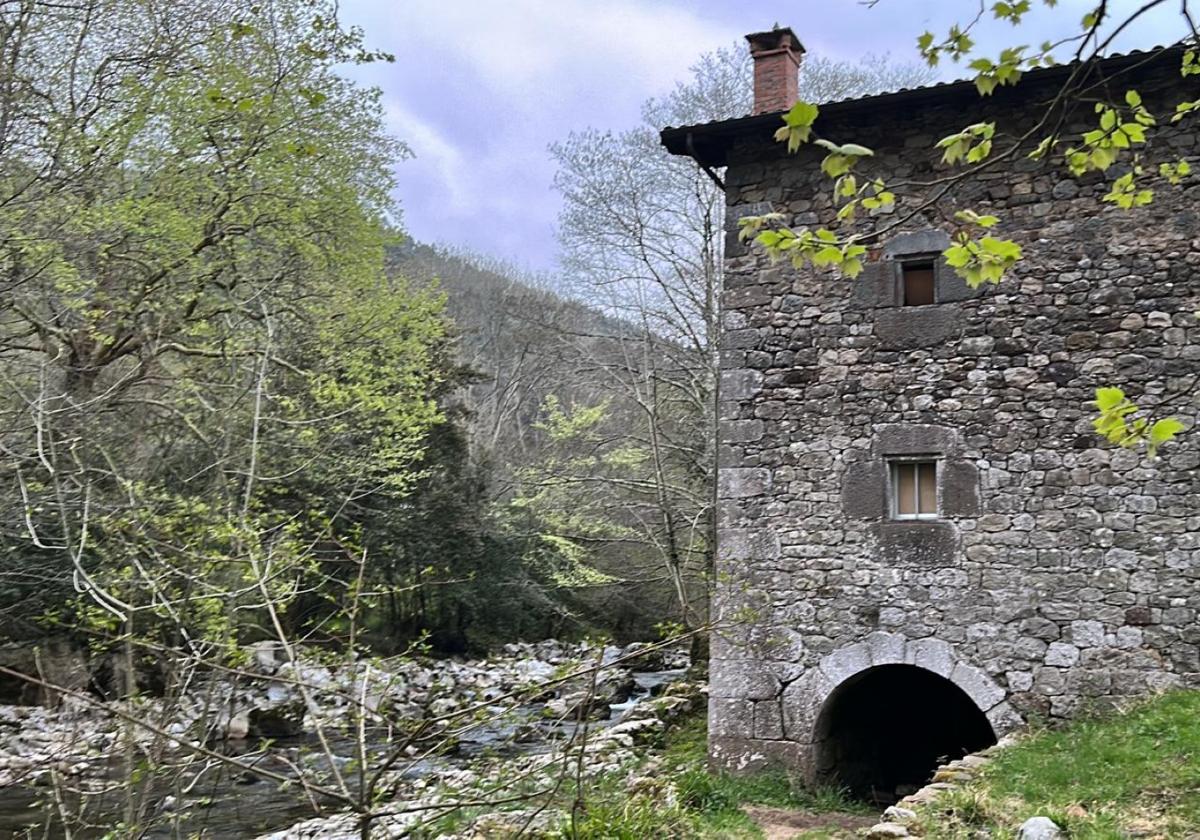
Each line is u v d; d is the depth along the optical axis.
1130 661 8.06
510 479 23.36
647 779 8.07
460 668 19.89
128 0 11.18
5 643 13.19
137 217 10.30
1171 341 8.27
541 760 7.29
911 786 10.25
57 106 10.91
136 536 5.72
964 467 8.71
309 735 12.30
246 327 10.52
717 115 18.41
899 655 8.67
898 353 9.05
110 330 10.80
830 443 9.16
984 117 9.00
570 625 24.53
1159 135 8.49
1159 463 8.19
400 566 21.59
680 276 17.62
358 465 12.68
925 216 9.10
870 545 8.91
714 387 16.92
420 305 14.03
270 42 11.55
